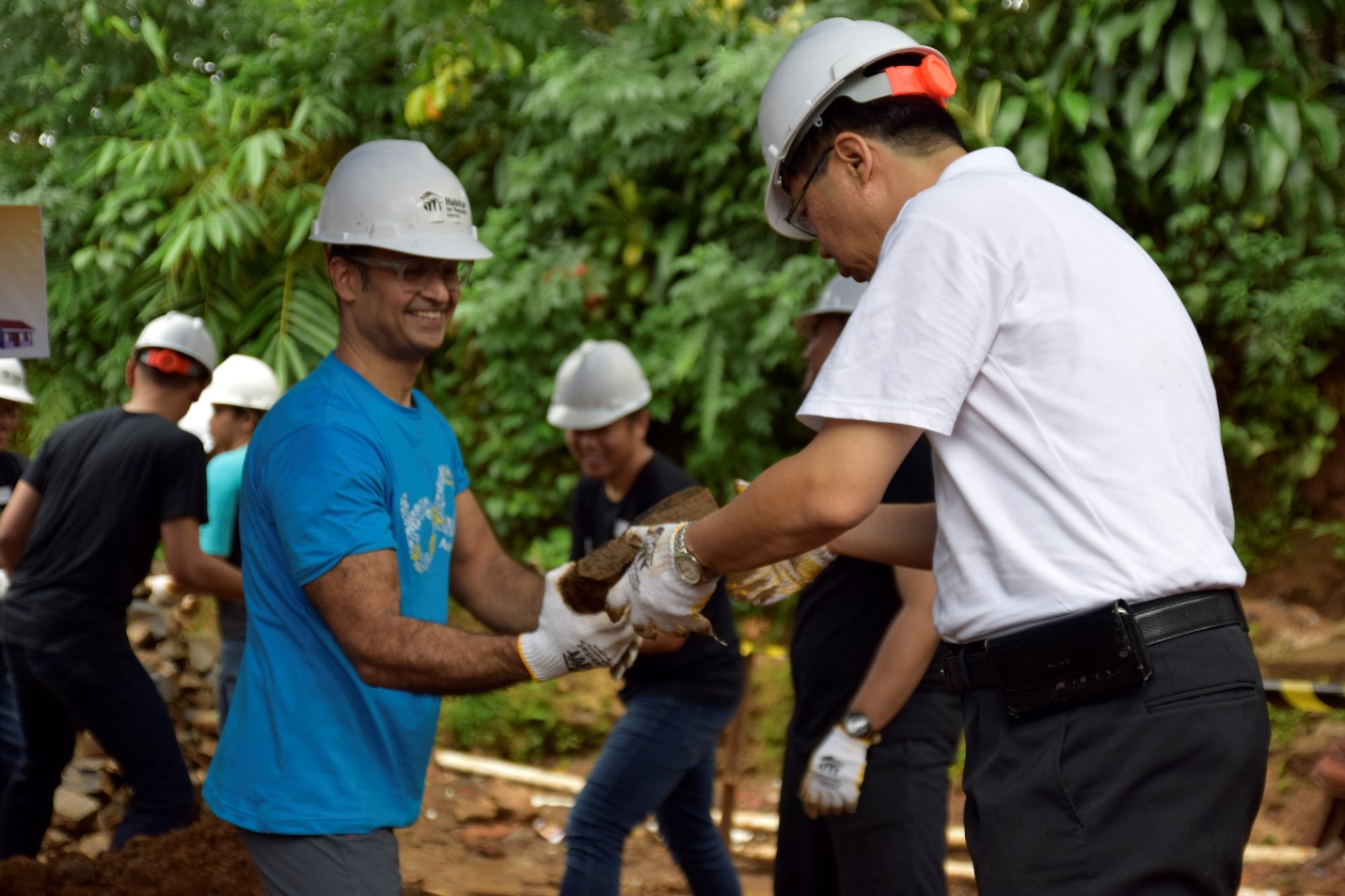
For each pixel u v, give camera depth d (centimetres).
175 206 764
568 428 330
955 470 154
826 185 170
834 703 263
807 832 270
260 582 206
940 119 168
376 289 210
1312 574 588
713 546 160
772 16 706
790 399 688
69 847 415
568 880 293
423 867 454
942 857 247
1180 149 617
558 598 176
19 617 332
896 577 245
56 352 783
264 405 433
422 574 212
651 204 700
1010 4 678
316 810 198
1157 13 604
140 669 341
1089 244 154
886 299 150
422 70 718
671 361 660
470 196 755
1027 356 150
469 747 564
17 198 768
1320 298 578
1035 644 150
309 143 727
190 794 342
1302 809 461
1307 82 626
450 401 734
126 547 334
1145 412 149
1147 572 147
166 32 796
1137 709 146
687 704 303
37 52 810
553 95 656
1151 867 145
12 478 402
